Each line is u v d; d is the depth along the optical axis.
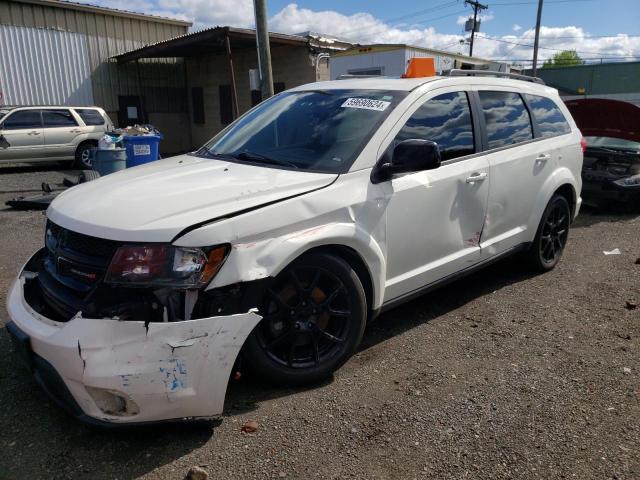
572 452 2.65
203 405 2.59
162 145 22.00
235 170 3.35
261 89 8.92
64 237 2.80
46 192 9.65
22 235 6.97
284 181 3.09
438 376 3.36
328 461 2.58
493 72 4.88
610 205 8.55
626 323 4.18
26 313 2.78
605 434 2.79
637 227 7.57
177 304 2.60
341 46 18.03
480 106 4.34
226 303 2.69
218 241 2.62
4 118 13.80
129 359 2.42
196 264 2.57
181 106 22.34
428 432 2.80
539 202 4.92
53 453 2.63
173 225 2.58
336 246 3.18
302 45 17.16
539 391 3.20
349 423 2.87
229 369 2.62
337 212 3.13
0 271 5.44
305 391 3.16
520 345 3.81
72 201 3.01
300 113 3.96
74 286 2.68
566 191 5.43
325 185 3.17
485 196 4.23
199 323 2.53
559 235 5.48
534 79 5.38
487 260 4.45
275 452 2.63
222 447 2.67
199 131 22.30
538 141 4.91
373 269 3.36
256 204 2.82
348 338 3.27
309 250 3.05
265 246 2.79
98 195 2.98
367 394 3.15
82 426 2.84
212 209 2.72
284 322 3.07
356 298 3.24
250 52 19.33
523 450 2.67
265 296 2.95
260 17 8.60
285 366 3.09
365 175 3.35
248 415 2.92
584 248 6.39
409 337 3.92
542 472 2.52
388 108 3.66
